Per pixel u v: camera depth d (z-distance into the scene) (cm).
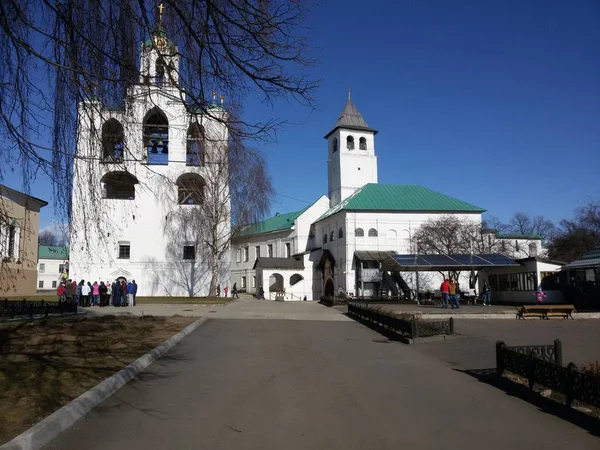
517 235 7494
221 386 852
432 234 5272
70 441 561
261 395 791
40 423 573
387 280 5428
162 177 1010
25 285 3944
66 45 732
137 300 3884
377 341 1502
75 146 802
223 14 716
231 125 834
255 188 4438
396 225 5706
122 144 877
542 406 725
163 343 1314
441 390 830
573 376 666
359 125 6725
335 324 2091
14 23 707
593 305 2970
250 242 8150
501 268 3881
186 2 752
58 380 804
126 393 790
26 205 908
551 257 6200
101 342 1289
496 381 895
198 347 1345
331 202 6900
